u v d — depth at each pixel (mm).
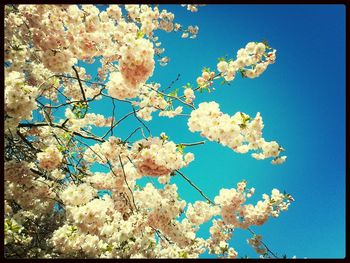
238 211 4664
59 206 4742
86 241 3658
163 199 4621
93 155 5387
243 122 3514
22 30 4211
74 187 3863
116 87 4320
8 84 3410
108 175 4867
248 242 4750
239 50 4371
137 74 3648
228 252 4883
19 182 3979
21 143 4984
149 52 3561
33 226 4422
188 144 3883
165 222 4543
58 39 4090
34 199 4184
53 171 4746
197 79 4551
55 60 4078
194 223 5211
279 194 4707
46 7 3949
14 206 4344
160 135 3982
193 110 3668
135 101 5137
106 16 4723
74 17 4008
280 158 3871
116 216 4148
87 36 4195
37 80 4984
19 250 3836
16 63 3760
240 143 3600
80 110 5062
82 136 4512
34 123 4320
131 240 3846
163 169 3934
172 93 4289
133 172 4801
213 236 5438
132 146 4105
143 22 4891
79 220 3650
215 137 3559
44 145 5285
